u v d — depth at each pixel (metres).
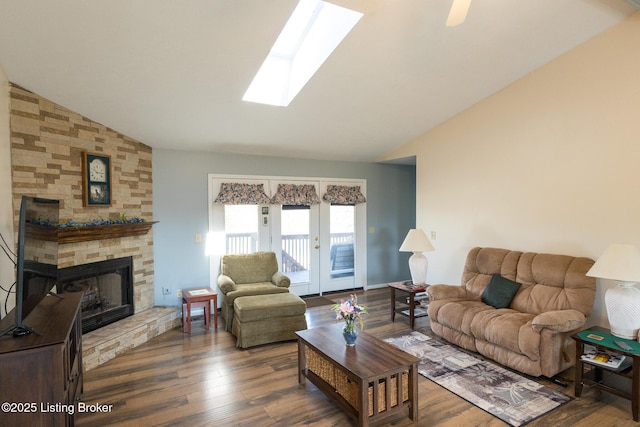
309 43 3.42
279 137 4.76
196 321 4.61
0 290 2.64
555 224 3.67
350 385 2.39
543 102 3.75
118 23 2.40
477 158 4.46
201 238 4.96
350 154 5.79
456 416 2.46
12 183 2.90
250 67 3.08
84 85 3.08
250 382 2.97
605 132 3.27
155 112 3.72
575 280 3.21
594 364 2.59
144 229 4.34
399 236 6.72
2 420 1.68
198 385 2.92
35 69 2.78
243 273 4.82
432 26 2.88
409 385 2.43
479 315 3.39
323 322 4.55
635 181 3.08
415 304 4.51
